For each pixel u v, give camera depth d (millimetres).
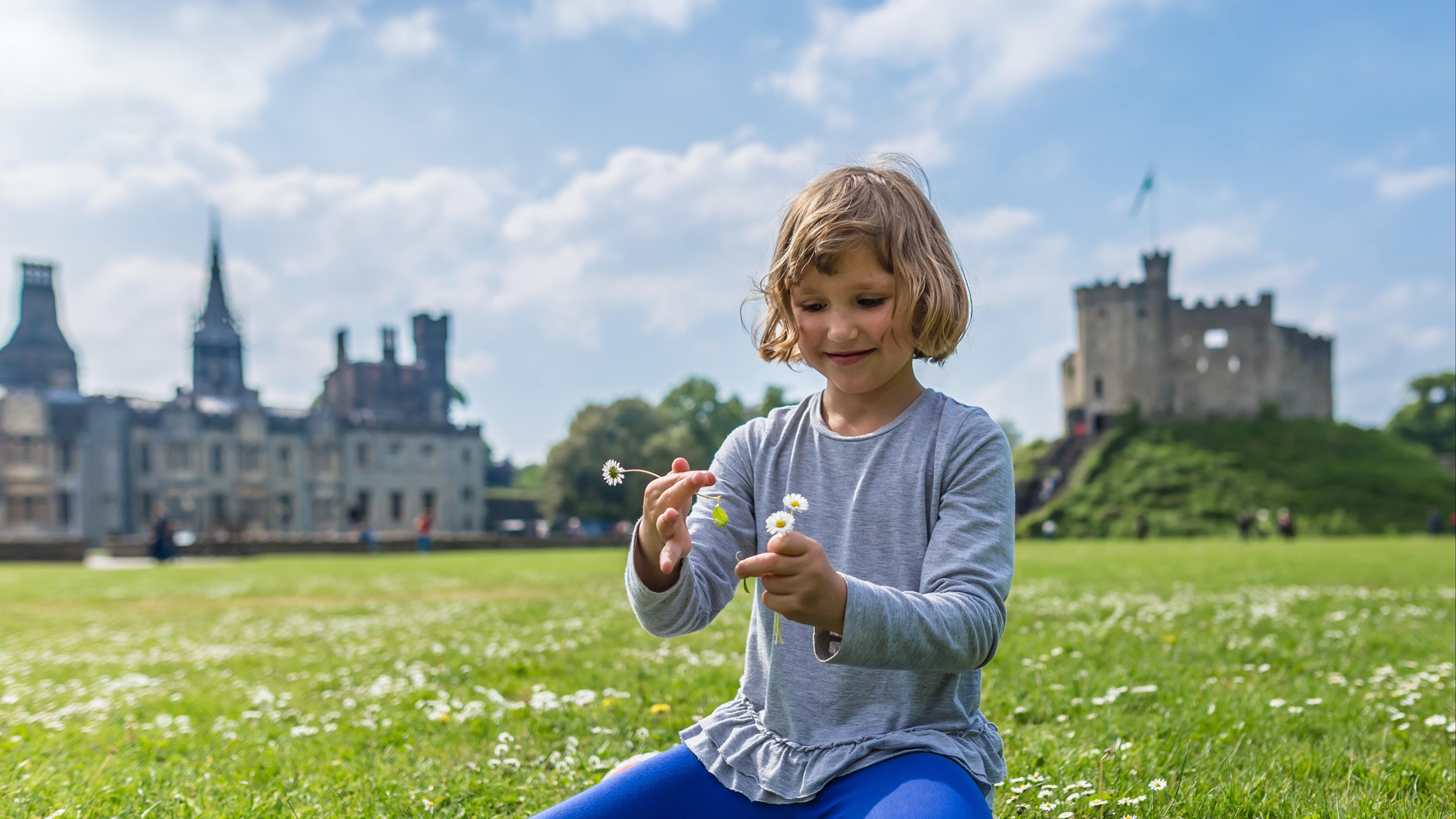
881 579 1729
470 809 2924
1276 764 3178
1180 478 67062
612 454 81750
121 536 65812
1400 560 18344
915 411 1810
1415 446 84750
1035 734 3723
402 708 4605
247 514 81375
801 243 1690
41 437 74625
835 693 1708
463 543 48875
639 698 4570
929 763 1556
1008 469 1744
